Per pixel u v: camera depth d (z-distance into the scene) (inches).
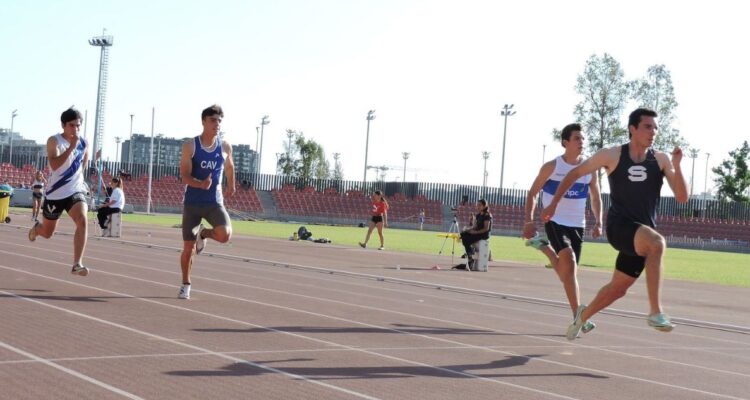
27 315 418.0
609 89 3688.5
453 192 3912.4
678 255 2210.9
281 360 340.5
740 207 3720.5
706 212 3779.5
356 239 1897.1
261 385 292.7
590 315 404.5
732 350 456.8
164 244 1132.5
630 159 370.6
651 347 446.6
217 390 281.4
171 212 3412.9
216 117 505.4
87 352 333.1
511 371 346.0
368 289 681.0
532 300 671.1
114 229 1244.5
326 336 410.0
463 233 1033.5
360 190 3991.1
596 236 490.6
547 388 315.3
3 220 1485.0
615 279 388.5
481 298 670.5
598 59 3698.3
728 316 656.4
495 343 422.6
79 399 259.6
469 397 291.9
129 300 502.6
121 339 366.9
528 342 434.0
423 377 322.0
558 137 3661.4
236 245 1259.2
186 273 530.0
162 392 274.4
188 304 503.5
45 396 261.1
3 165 3184.1
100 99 3452.3
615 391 317.1
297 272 808.3
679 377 356.5
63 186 535.2
